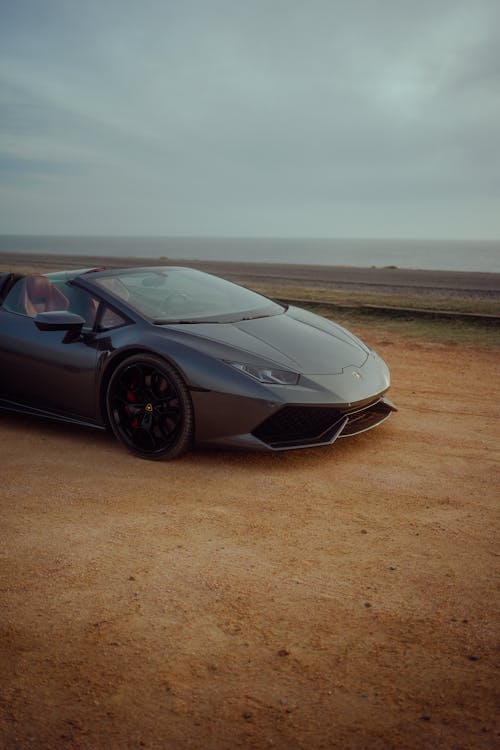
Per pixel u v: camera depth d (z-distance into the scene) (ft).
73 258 135.74
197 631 6.82
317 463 12.32
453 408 16.46
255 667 6.21
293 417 12.09
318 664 6.25
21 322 15.08
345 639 6.65
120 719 5.52
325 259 630.33
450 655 6.36
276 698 5.77
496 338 27.81
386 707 5.63
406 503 10.33
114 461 12.74
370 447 13.26
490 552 8.57
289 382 12.10
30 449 13.58
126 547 8.84
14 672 6.17
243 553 8.64
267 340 13.23
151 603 7.38
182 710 5.63
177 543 8.96
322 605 7.30
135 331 13.07
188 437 12.33
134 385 12.93
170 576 8.01
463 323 32.04
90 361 13.56
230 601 7.41
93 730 5.39
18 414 16.69
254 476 11.68
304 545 8.86
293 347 13.20
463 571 8.07
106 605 7.34
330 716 5.53
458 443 13.51
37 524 9.66
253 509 10.17
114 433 13.32
